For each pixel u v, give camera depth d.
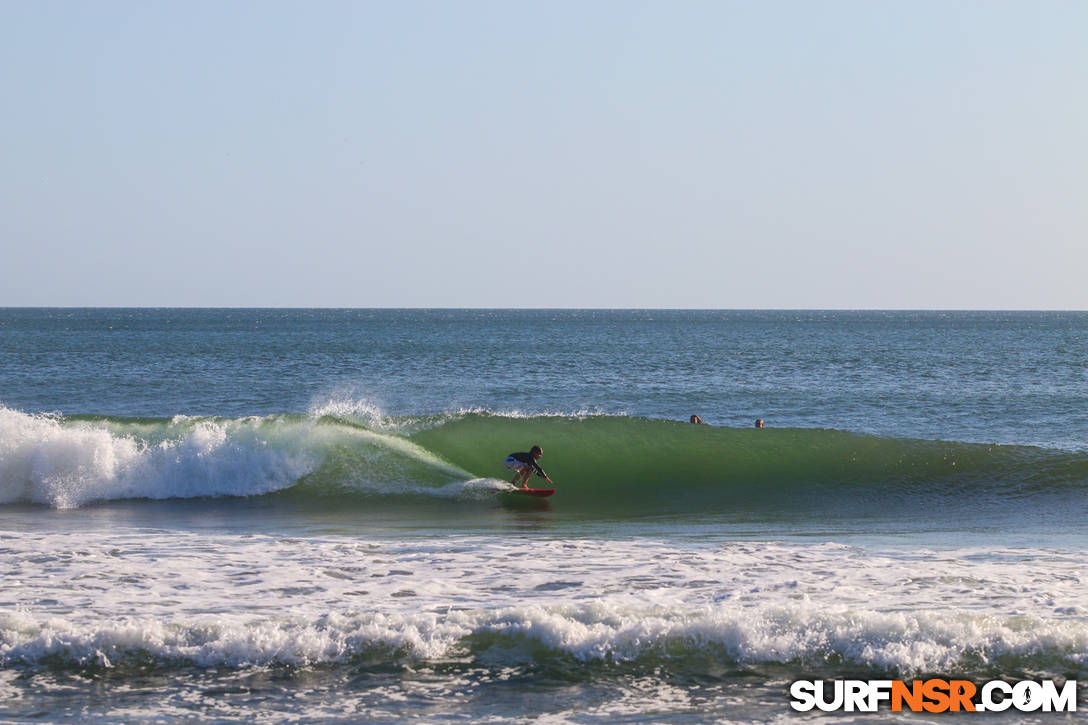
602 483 67.56
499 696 27.62
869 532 52.88
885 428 123.88
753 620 31.50
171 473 63.72
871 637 30.98
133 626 30.66
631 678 28.97
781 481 68.12
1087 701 27.70
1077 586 37.50
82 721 25.84
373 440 68.25
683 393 167.12
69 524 53.59
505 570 40.47
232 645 30.02
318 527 53.22
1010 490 65.62
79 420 66.62
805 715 26.61
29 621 31.23
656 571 40.28
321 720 25.98
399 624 31.39
